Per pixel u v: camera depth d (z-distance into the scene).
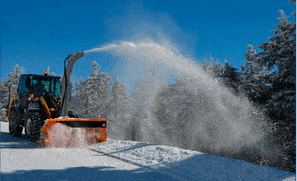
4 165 4.45
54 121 7.45
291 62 13.40
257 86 16.62
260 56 16.38
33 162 4.91
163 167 4.88
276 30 15.61
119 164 5.22
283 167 12.43
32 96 8.65
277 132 13.23
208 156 5.54
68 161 5.24
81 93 37.00
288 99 13.38
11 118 10.42
